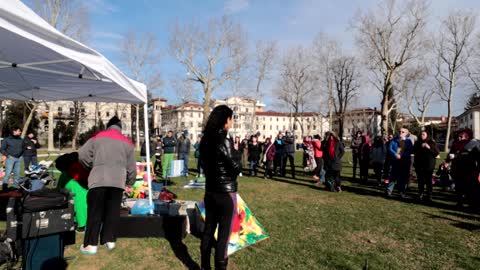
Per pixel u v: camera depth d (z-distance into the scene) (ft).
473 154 22.54
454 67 104.99
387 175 34.30
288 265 12.76
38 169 25.75
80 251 13.84
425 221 19.52
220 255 10.85
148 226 16.10
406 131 27.27
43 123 178.09
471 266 12.76
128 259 13.30
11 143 29.09
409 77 104.99
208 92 115.14
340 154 29.76
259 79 148.77
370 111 291.38
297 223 18.84
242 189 31.12
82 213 16.76
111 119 14.25
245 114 285.64
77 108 122.42
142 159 41.86
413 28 83.87
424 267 12.69
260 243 15.35
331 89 137.28
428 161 24.80
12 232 11.20
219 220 11.10
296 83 158.51
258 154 43.32
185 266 12.69
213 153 10.77
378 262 13.11
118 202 13.42
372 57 88.33
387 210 22.38
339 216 20.57
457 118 251.39
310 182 36.58
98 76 16.74
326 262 13.05
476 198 22.31
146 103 19.47
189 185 31.99
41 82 20.03
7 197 22.33
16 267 11.74
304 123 333.01
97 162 12.96
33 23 9.75
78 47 12.29
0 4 8.55
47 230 11.52
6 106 149.07
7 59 14.55
